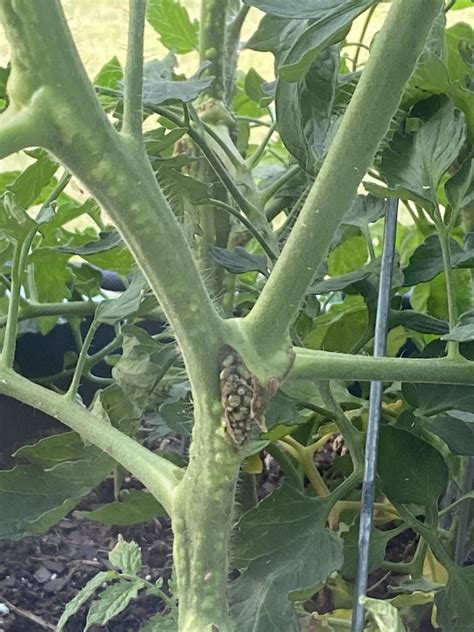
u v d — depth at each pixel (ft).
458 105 1.06
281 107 1.07
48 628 1.36
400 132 1.05
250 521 0.99
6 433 1.86
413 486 1.06
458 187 0.97
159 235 0.68
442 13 1.17
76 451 1.17
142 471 0.86
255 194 1.31
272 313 0.74
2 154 0.60
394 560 1.52
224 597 0.79
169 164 1.10
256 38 1.14
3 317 1.52
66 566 1.54
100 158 0.63
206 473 0.76
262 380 0.74
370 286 1.19
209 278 1.30
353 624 0.91
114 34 1.27
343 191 0.71
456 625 1.01
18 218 0.99
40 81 0.60
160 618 1.04
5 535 1.08
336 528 1.39
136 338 1.24
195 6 1.86
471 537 1.30
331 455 1.83
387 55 0.66
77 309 1.55
